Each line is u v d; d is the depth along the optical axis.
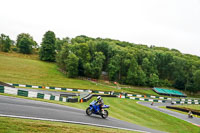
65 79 74.38
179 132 21.00
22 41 115.25
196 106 51.88
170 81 111.50
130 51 104.00
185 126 24.80
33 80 60.38
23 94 23.94
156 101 59.59
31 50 119.38
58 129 8.85
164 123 25.17
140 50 109.56
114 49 101.81
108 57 109.25
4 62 80.88
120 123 15.05
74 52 89.06
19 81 54.22
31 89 43.62
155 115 30.08
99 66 88.25
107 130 10.92
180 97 82.69
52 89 50.75
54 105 17.64
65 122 10.84
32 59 103.50
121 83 91.19
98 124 12.33
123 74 98.69
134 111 30.95
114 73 90.62
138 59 107.81
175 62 112.00
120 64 96.50
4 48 106.75
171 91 91.19
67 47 93.56
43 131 8.17
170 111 38.31
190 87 101.69
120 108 32.06
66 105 20.16
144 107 37.53
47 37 107.44
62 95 39.12
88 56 90.25
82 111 17.30
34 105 14.61
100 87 71.06
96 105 14.88
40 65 90.12
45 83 59.28
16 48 122.06
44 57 104.44
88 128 10.31
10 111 10.77
